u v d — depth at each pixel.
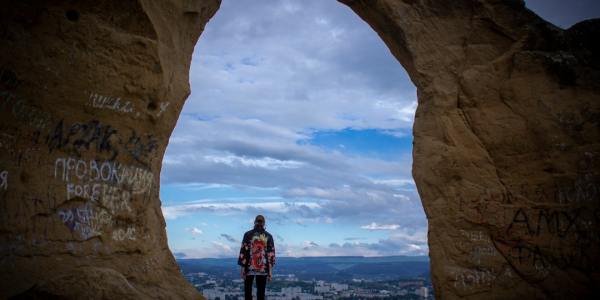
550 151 10.48
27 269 7.75
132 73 9.15
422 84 11.45
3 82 7.79
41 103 8.24
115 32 8.95
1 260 7.53
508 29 11.12
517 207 10.48
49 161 8.31
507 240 10.43
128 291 7.19
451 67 11.30
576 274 9.99
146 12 9.12
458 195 10.70
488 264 10.41
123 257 9.05
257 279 9.73
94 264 8.56
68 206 8.45
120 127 9.20
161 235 9.92
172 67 9.84
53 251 8.13
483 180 10.70
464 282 10.40
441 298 10.47
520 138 10.68
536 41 11.06
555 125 10.55
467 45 11.35
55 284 6.87
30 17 8.11
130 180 9.34
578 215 10.16
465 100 11.09
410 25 11.41
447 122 11.02
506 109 10.92
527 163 10.60
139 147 9.48
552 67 10.84
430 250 10.76
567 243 10.12
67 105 8.55
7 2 7.84
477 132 10.95
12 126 7.89
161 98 9.56
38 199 8.09
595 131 10.40
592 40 11.01
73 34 8.55
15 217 7.79
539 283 10.16
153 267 9.45
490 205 10.56
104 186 8.95
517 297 10.20
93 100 8.82
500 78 11.09
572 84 10.81
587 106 10.55
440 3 11.42
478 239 10.55
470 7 11.30
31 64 8.11
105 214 8.90
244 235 9.80
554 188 10.38
